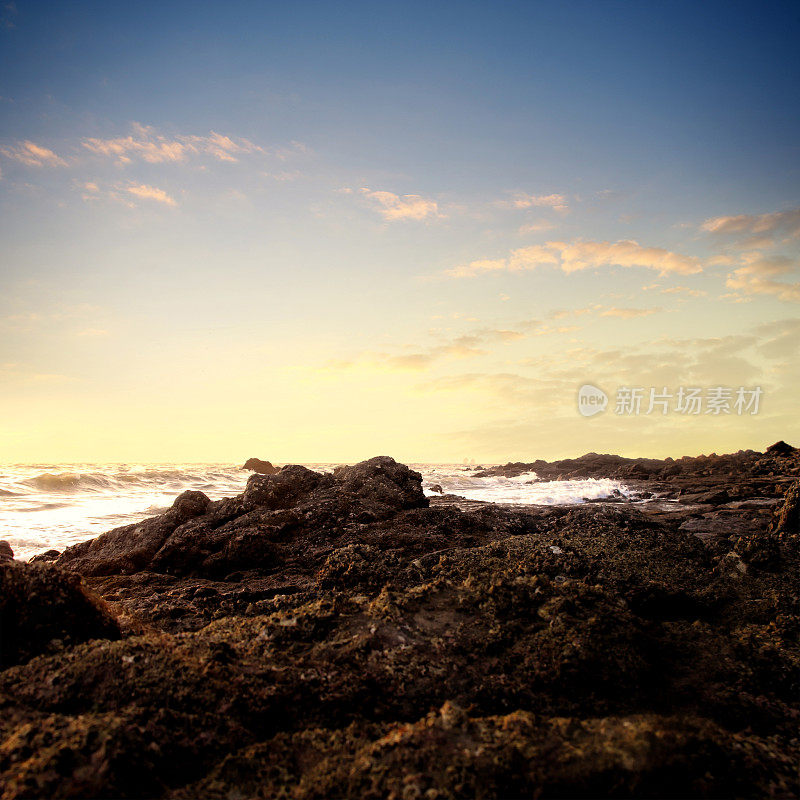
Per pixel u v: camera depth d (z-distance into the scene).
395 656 5.05
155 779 3.38
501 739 3.78
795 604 7.04
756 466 36.22
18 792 2.96
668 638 5.75
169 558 9.57
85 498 28.02
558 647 4.99
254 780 3.60
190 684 4.18
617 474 48.16
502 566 7.69
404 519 11.11
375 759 3.67
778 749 4.16
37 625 4.73
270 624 5.58
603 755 3.51
